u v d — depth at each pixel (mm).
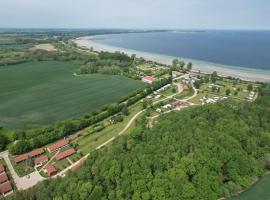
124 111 153875
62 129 128250
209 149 94688
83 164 96312
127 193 80000
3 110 166750
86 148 118375
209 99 176750
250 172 96500
